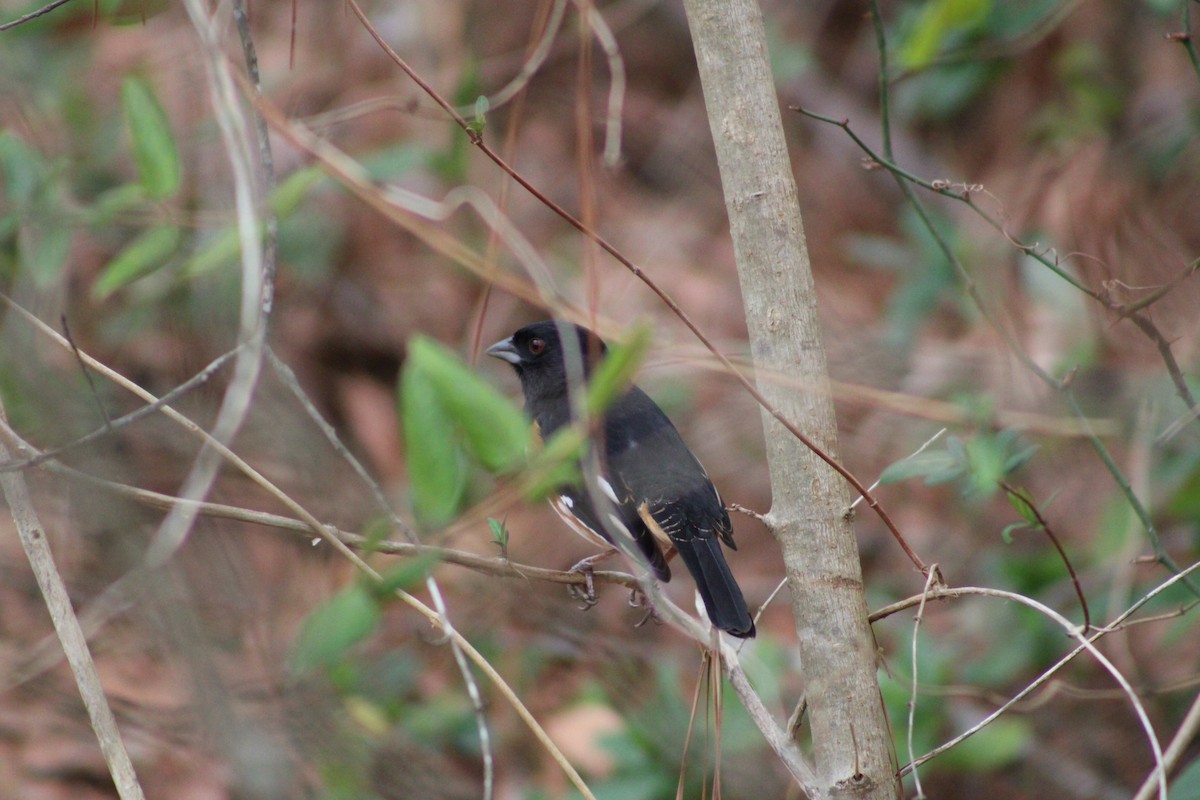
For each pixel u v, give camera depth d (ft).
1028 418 29.09
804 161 55.31
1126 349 32.37
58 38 39.88
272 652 28.86
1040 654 33.63
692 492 26.11
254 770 27.61
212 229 32.35
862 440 38.83
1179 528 34.32
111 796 29.50
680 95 55.83
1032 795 32.86
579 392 19.89
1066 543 36.06
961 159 50.52
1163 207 38.70
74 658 19.98
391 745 30.27
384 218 44.86
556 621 34.96
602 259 48.88
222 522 30.91
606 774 31.63
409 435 14.61
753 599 40.24
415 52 46.32
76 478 19.92
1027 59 48.47
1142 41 46.14
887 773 19.71
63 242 25.61
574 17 53.11
